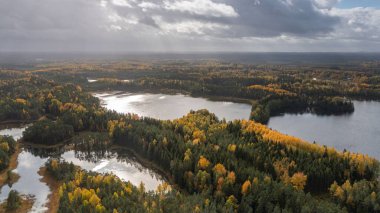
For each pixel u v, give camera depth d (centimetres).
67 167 15362
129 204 10894
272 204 11138
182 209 10444
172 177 14850
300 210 10981
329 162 14675
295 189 12281
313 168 13875
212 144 15975
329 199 13012
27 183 14525
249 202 11512
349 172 14150
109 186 12175
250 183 12331
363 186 12494
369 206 11694
